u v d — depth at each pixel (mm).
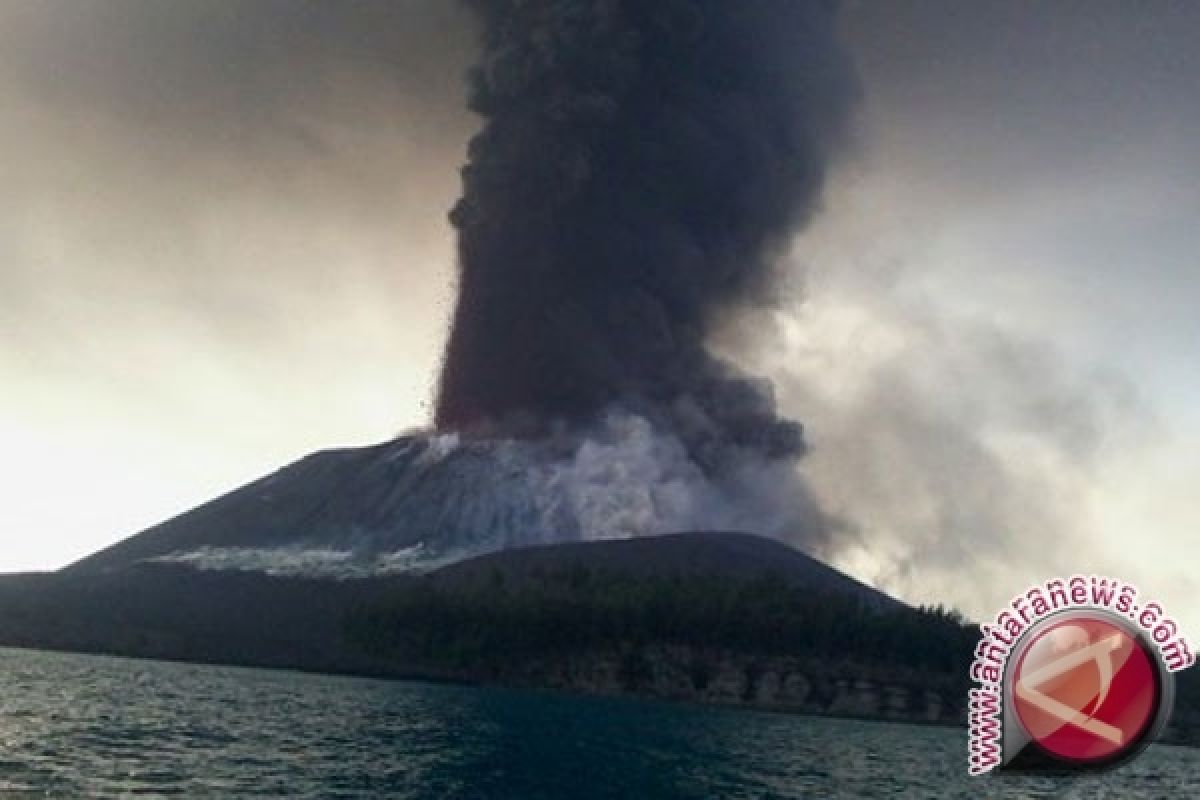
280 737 83438
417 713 116000
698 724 131375
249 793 56250
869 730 150125
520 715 124250
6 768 56625
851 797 78000
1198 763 151750
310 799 56094
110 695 108000
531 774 73688
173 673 150625
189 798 53219
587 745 95812
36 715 83438
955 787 91250
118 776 57625
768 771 88875
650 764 85625
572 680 179250
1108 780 110875
